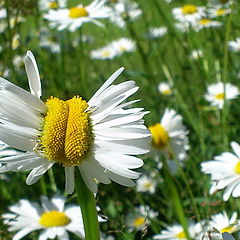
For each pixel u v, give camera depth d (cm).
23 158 27
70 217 46
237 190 41
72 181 27
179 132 56
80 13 70
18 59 76
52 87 74
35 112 27
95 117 27
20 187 56
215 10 81
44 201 47
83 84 67
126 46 90
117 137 27
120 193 56
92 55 90
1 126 26
